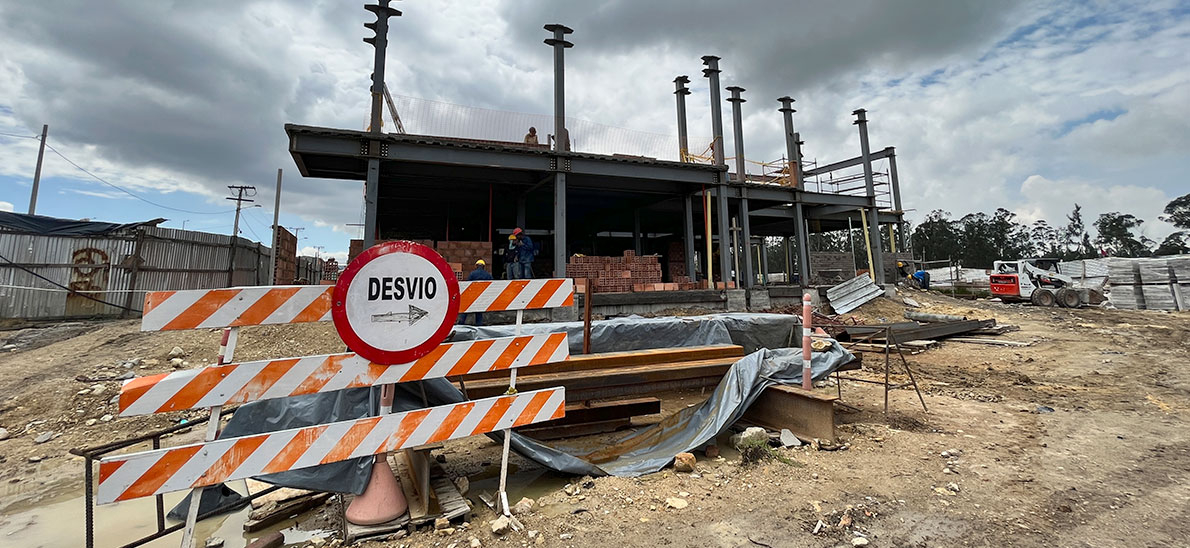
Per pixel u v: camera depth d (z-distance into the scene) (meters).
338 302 2.78
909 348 10.53
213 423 2.51
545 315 12.21
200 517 3.05
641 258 14.78
